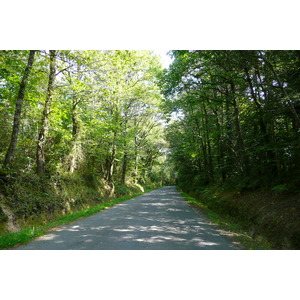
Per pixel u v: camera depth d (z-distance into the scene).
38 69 12.58
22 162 12.52
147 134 33.41
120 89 17.94
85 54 13.04
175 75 12.19
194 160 26.44
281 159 9.15
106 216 10.75
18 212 9.49
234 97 12.25
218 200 13.26
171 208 13.64
